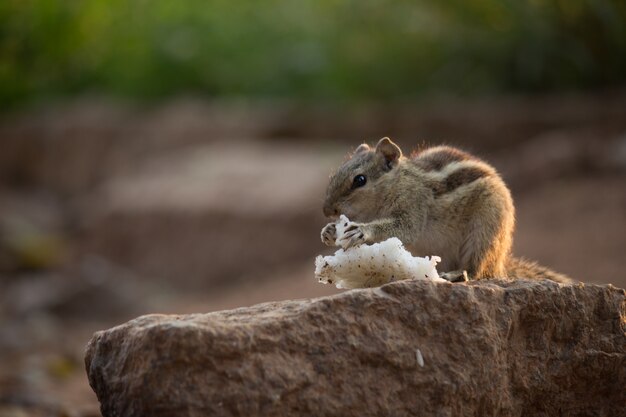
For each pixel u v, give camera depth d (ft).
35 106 83.82
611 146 51.06
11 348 42.09
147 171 69.87
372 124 65.26
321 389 16.28
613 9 55.21
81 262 59.98
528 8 60.49
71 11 76.28
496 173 23.17
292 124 69.10
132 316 51.01
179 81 82.79
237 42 83.15
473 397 17.38
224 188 60.80
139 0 84.48
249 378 15.83
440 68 70.18
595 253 39.11
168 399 15.53
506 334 17.92
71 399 31.55
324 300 16.78
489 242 22.03
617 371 19.10
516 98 65.10
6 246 61.41
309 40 80.74
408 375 16.89
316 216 55.26
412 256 20.72
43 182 77.25
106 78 84.23
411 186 22.76
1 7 71.31
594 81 62.54
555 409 18.79
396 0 70.33
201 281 57.21
